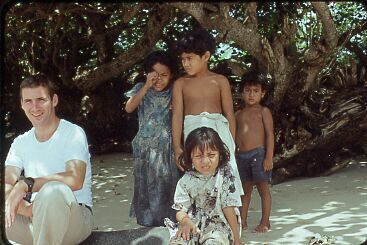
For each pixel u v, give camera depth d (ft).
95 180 24.68
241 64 29.14
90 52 37.29
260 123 16.48
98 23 33.53
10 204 11.59
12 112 34.63
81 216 12.17
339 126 24.35
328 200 19.51
